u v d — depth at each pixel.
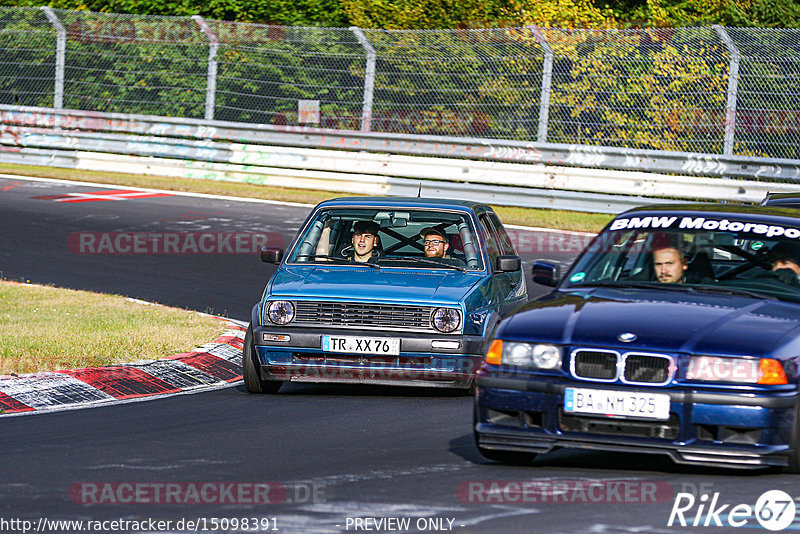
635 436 22.88
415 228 38.75
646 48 80.12
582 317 24.27
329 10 100.38
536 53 82.56
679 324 23.56
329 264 37.25
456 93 84.88
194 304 51.12
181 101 94.06
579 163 79.81
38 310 46.28
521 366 23.83
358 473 23.67
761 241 27.44
